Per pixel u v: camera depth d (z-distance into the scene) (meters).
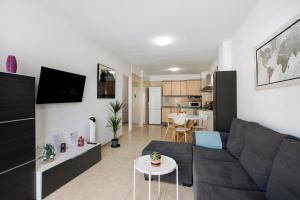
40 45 2.34
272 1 1.89
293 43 1.49
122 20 2.74
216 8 2.38
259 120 2.23
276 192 1.14
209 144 2.62
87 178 2.46
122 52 4.55
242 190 1.39
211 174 1.67
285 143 1.24
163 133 5.81
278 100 1.77
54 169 2.10
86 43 3.41
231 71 3.24
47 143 2.46
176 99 8.34
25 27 2.12
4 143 1.58
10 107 1.63
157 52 4.54
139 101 7.45
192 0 2.19
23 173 1.77
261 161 1.45
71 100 2.90
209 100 6.30
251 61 2.49
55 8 2.40
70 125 2.96
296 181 1.00
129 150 3.79
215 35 3.36
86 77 3.42
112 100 4.58
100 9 2.42
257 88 2.26
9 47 1.93
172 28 3.04
